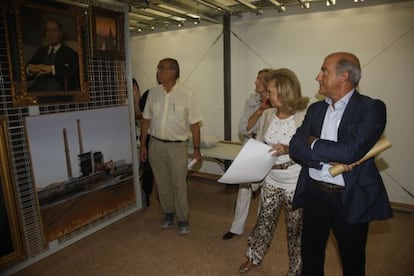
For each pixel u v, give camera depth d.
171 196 2.65
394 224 2.62
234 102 3.66
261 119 1.92
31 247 2.12
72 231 2.39
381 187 1.30
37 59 2.00
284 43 3.22
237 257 2.22
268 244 1.95
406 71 2.71
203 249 2.34
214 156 2.99
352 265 1.41
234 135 3.74
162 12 3.11
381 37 2.76
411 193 2.88
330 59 1.29
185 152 2.54
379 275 1.94
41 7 1.98
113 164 2.70
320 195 1.42
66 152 2.27
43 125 2.09
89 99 2.40
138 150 3.33
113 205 2.75
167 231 2.63
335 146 1.23
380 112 1.22
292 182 1.74
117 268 2.11
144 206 3.12
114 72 2.64
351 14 2.85
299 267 1.81
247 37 3.43
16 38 1.86
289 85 1.65
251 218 2.87
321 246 1.52
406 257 2.14
